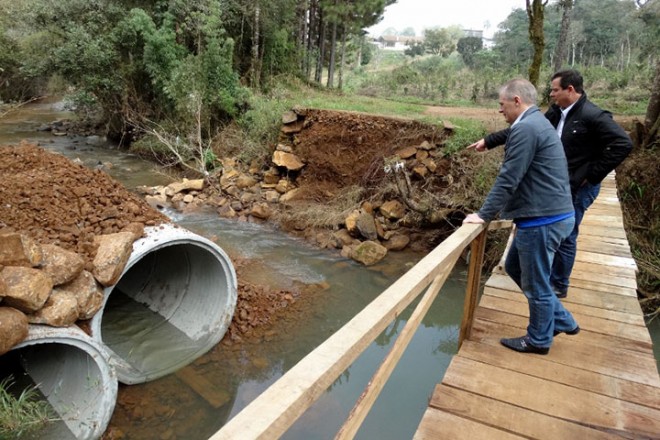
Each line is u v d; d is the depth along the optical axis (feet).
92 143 59.06
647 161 26.89
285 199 36.50
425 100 64.03
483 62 129.49
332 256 28.40
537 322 10.64
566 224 9.76
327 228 31.63
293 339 19.42
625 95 55.16
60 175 19.06
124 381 15.90
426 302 9.00
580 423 8.75
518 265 11.07
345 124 37.47
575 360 10.85
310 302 22.59
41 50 57.82
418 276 7.06
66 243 15.61
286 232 32.01
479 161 29.81
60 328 12.86
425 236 30.01
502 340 11.45
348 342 4.95
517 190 9.85
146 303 21.80
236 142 44.96
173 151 45.11
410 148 33.60
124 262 15.48
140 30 50.62
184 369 17.17
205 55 47.83
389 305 5.95
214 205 36.50
